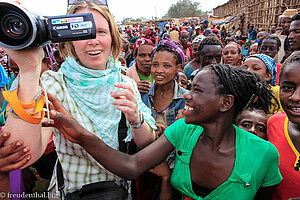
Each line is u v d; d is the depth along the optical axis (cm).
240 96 104
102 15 124
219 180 106
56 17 77
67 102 124
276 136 130
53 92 121
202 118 104
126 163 114
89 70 124
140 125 122
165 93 197
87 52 121
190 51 587
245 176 101
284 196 121
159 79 186
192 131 117
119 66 151
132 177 116
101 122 128
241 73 105
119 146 140
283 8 1209
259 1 1609
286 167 120
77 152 124
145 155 119
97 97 126
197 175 112
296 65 102
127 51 566
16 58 74
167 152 123
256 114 149
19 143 82
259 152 104
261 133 147
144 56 254
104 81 127
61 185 126
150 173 147
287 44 373
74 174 125
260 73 216
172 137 121
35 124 83
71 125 101
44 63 214
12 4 66
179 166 118
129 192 143
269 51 344
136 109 116
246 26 1905
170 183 135
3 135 80
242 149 105
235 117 116
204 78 102
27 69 77
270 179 109
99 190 121
